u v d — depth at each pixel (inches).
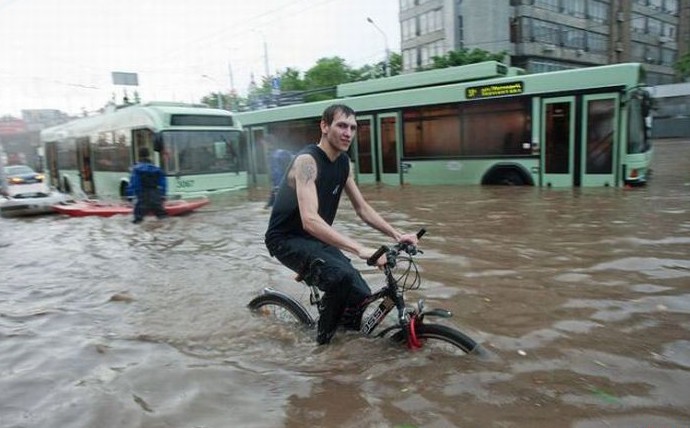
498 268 226.7
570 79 456.8
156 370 141.8
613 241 262.7
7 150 2118.6
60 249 343.0
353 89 628.4
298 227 146.8
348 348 143.2
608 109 442.6
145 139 572.1
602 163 450.6
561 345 143.6
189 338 166.1
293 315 166.2
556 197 417.4
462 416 109.5
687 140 1298.0
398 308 140.3
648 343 142.5
